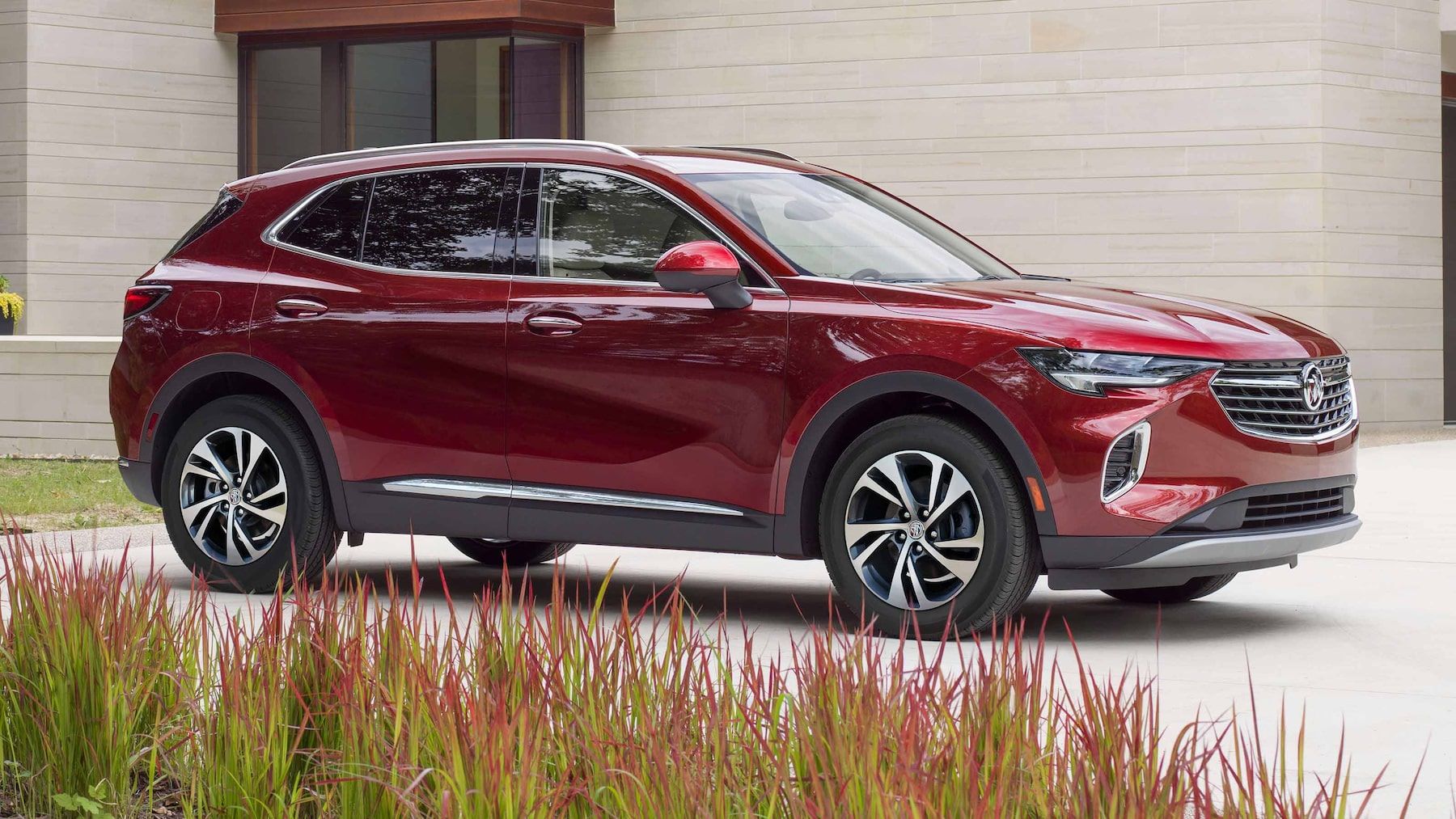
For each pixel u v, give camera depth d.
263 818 3.30
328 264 7.16
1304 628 6.36
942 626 5.92
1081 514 5.72
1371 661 5.66
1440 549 8.66
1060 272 17.17
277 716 3.38
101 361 14.01
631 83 18.47
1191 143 16.73
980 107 17.36
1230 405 5.85
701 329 6.29
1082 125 17.05
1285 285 16.52
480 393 6.68
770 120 18.03
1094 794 2.66
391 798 3.07
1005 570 5.82
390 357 6.86
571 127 18.59
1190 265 16.78
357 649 3.48
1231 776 3.99
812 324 6.12
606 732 3.09
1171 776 2.66
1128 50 16.88
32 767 3.73
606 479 6.47
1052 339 5.78
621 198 6.68
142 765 3.74
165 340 7.39
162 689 3.81
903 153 17.61
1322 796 2.67
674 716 3.03
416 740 3.10
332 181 7.31
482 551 8.41
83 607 3.84
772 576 8.08
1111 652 5.84
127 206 18.88
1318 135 16.38
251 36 19.27
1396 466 13.37
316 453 7.08
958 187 17.45
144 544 8.73
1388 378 16.91
